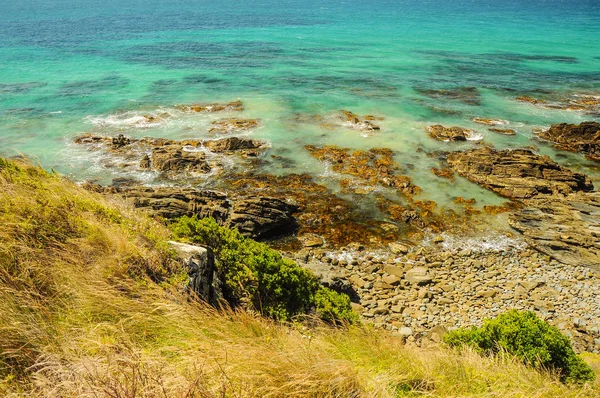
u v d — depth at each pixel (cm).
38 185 958
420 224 2619
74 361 435
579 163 3425
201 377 430
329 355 608
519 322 1215
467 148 3622
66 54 7262
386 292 2070
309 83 5653
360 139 3762
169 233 1145
